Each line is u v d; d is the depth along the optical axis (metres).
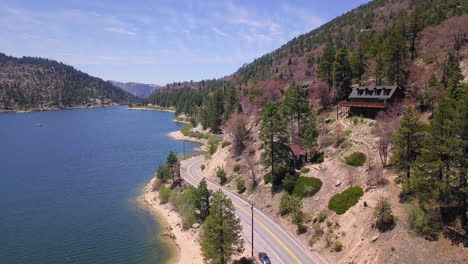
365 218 45.44
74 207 73.44
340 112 81.75
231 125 95.38
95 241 57.56
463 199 36.03
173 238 59.12
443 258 34.88
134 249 55.06
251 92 147.62
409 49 92.75
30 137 167.50
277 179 66.81
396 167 47.41
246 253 48.25
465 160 35.44
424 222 38.72
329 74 95.31
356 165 58.09
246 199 70.19
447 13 124.94
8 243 56.22
